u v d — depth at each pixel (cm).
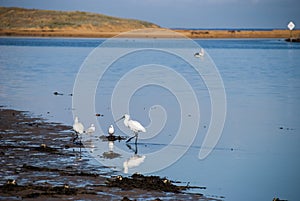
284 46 11375
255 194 1622
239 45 11800
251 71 5784
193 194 1590
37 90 4059
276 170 1911
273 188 1691
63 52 8681
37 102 3438
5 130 2472
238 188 1677
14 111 3036
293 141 2381
